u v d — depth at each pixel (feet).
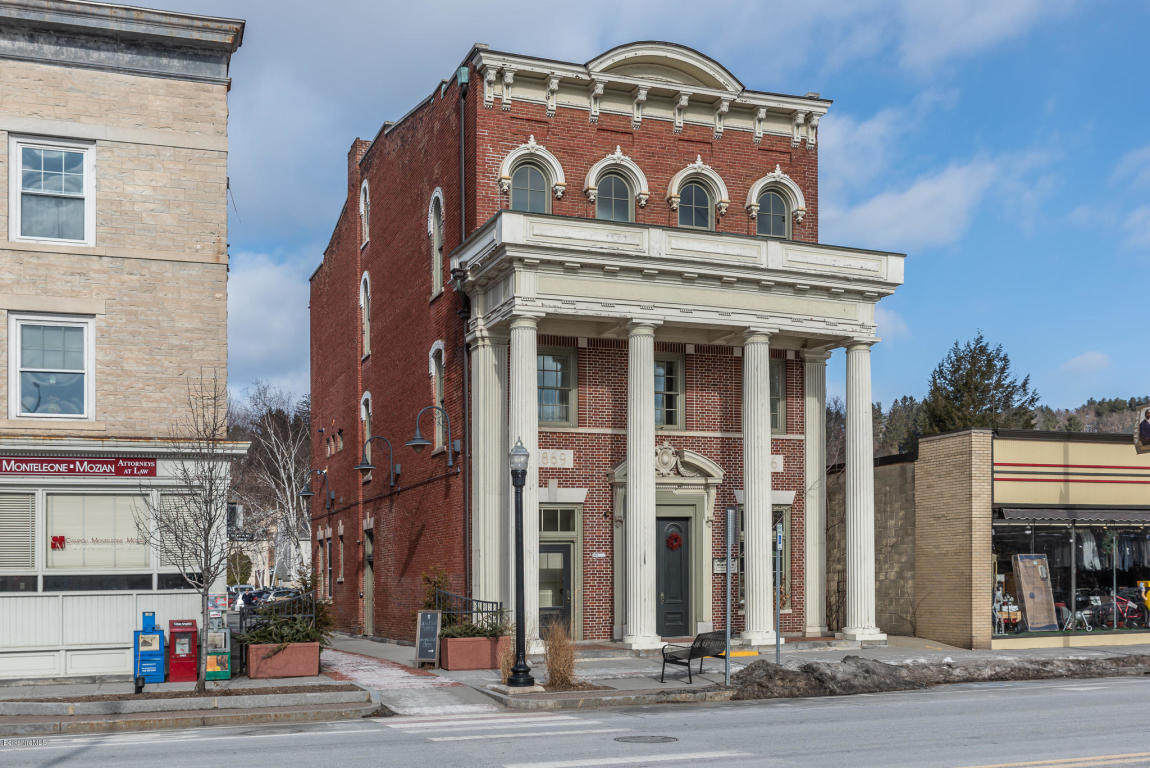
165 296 67.82
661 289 80.64
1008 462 88.63
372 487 115.14
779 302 84.28
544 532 83.15
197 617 65.82
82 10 66.13
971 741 42.65
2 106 64.85
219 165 69.77
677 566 87.61
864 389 87.25
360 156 128.26
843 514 102.17
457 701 59.16
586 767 37.17
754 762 37.99
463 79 86.84
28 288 64.85
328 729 49.19
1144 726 46.83
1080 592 90.94
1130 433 93.40
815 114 95.09
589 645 81.10
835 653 79.87
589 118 88.33
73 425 65.10
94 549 64.80
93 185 66.95
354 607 120.67
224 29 69.46
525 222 76.89
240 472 198.70
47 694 57.36
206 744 43.86
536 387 77.41
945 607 89.20
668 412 89.04
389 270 111.45
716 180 91.66
